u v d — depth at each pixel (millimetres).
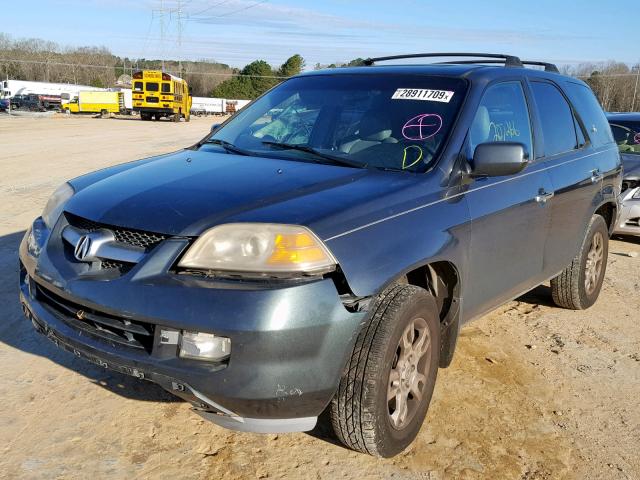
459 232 3137
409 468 2916
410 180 3096
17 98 63250
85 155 16234
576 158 4566
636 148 8219
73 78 118000
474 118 3514
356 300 2584
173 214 2609
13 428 3029
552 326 4844
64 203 3070
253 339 2350
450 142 3320
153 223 2578
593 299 5262
